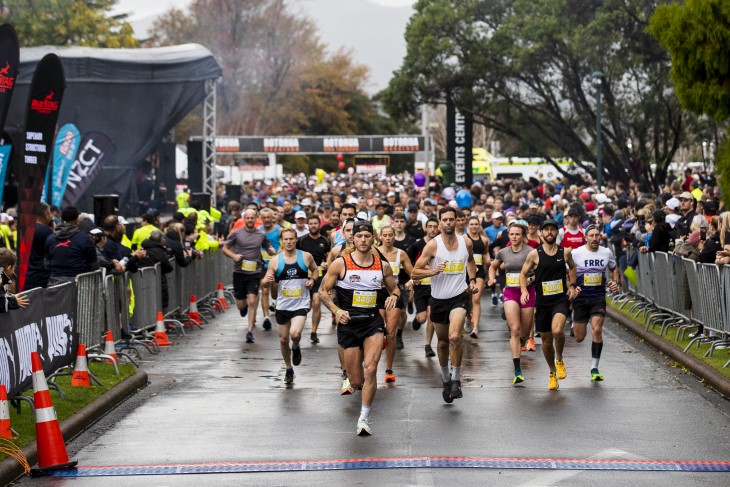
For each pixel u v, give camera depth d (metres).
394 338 20.92
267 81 141.88
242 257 29.55
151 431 16.50
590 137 79.12
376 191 71.94
